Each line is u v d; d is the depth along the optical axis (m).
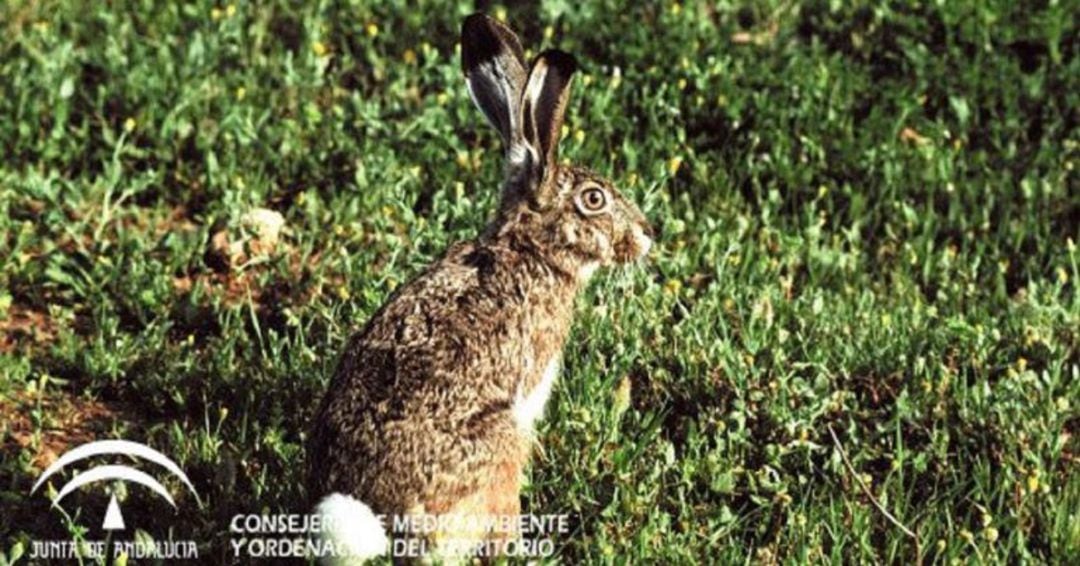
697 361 17.91
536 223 15.75
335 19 24.59
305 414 17.42
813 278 20.23
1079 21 24.47
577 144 21.39
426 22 24.34
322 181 21.69
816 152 22.23
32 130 22.17
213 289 19.84
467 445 14.38
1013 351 18.64
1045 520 16.23
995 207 22.00
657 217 20.08
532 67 15.57
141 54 23.48
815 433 17.39
